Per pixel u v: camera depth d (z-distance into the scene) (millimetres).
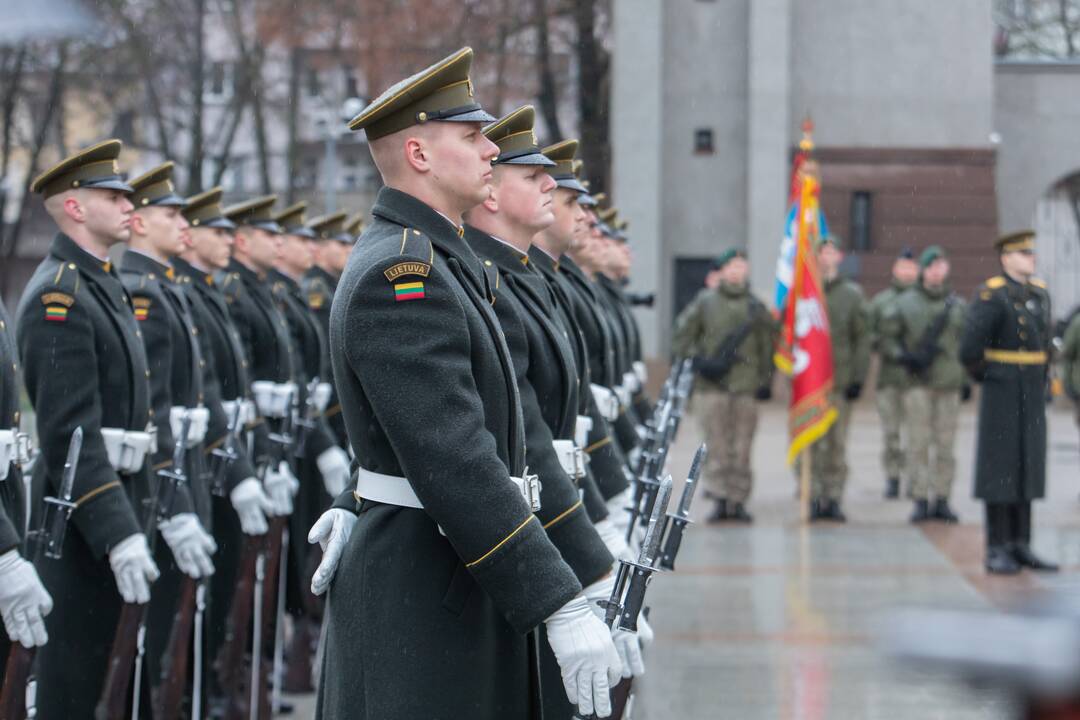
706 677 18969
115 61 68312
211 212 18312
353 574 8477
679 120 73312
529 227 11133
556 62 73062
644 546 8539
